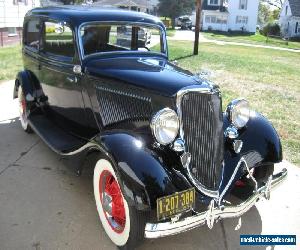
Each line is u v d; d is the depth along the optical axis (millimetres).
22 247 3410
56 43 4840
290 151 5969
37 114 5629
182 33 42281
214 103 3523
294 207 4332
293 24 52031
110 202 3492
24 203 4109
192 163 3439
